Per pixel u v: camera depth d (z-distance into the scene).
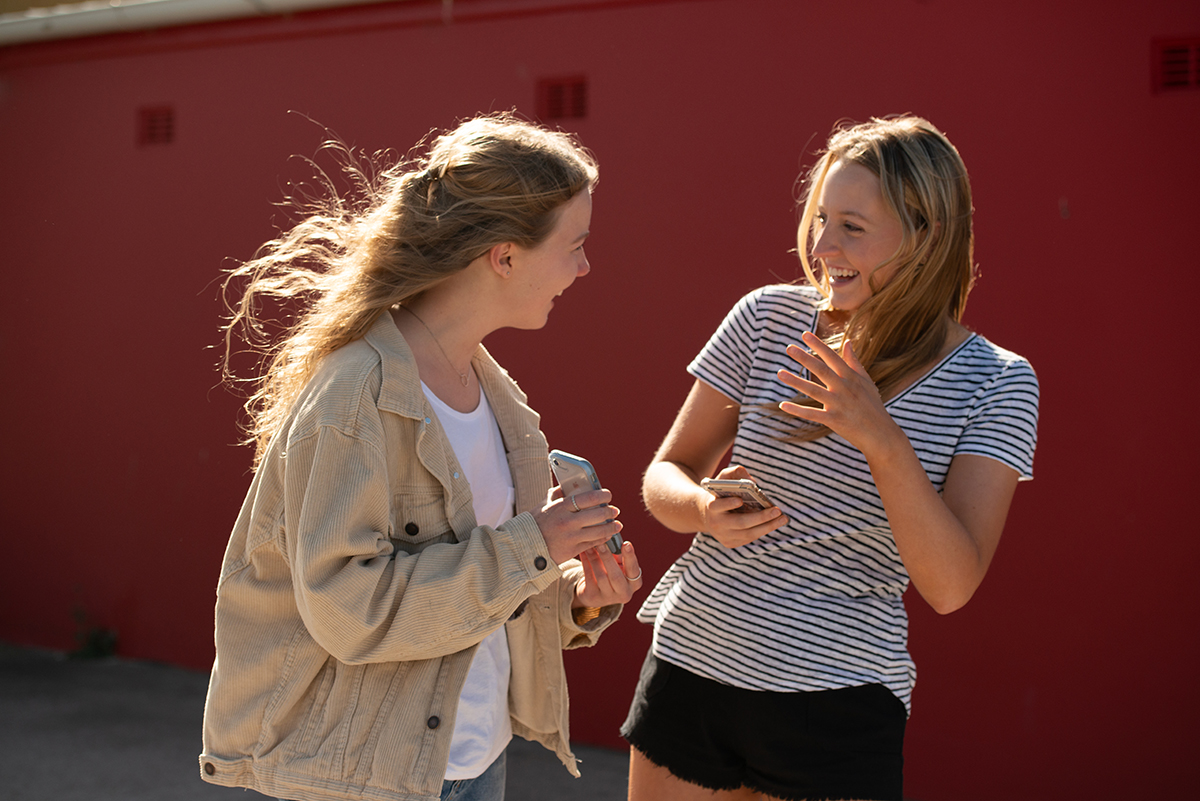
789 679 2.72
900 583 2.80
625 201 6.05
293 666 2.25
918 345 2.78
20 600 7.95
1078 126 5.03
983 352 2.79
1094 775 4.94
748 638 2.79
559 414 6.18
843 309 2.85
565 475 2.40
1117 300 4.96
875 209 2.70
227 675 2.27
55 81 7.82
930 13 5.33
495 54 6.41
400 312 2.47
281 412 2.36
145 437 7.52
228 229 7.21
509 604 2.20
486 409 2.65
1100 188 4.99
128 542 7.57
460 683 2.28
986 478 2.64
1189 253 4.84
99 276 7.67
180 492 7.40
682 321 5.90
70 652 7.63
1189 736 4.79
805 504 2.81
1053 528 5.04
